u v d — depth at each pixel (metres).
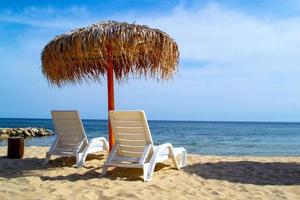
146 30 5.44
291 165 6.63
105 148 6.50
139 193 4.28
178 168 5.93
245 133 40.41
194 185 4.88
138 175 5.39
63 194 4.20
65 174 5.55
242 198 4.23
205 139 26.69
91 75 6.36
